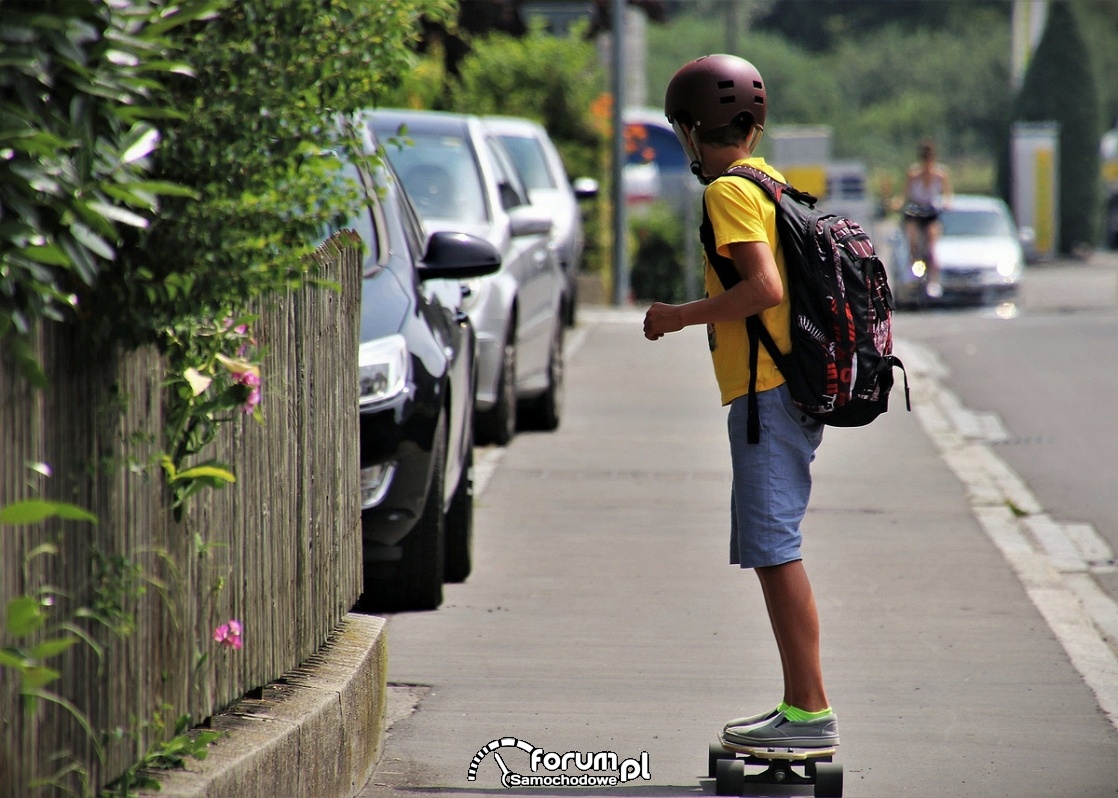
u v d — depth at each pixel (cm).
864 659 2222
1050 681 2122
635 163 10775
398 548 2359
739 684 2088
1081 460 3991
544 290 4156
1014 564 2828
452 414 2512
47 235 998
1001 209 10269
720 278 1627
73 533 1123
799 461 1648
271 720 1435
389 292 2467
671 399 4881
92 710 1155
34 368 1005
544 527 3081
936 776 1744
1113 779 1741
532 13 10494
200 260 1207
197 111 1221
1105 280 13525
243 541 1439
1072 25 17275
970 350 6303
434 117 4125
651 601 2527
